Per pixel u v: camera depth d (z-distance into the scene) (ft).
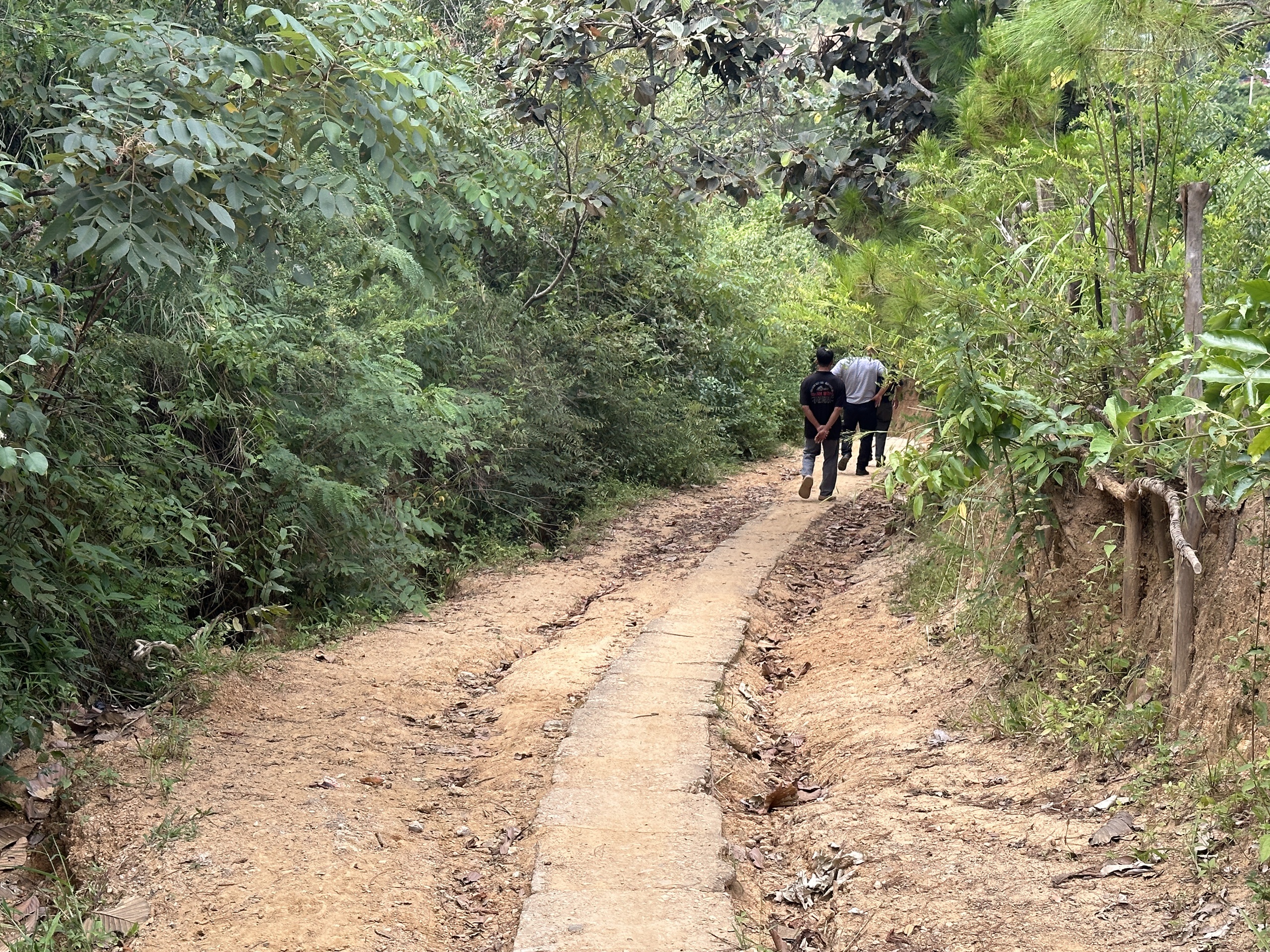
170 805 15.40
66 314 20.07
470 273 34.94
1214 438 11.84
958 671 19.35
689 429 48.42
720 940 11.75
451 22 51.42
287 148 19.66
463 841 15.12
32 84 20.44
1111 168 17.21
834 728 18.89
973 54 30.50
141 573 20.24
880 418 47.67
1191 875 11.54
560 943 11.67
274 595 24.91
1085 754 14.80
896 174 33.47
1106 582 16.66
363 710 19.92
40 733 16.21
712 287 57.06
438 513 32.14
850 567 31.55
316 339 27.02
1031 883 12.22
